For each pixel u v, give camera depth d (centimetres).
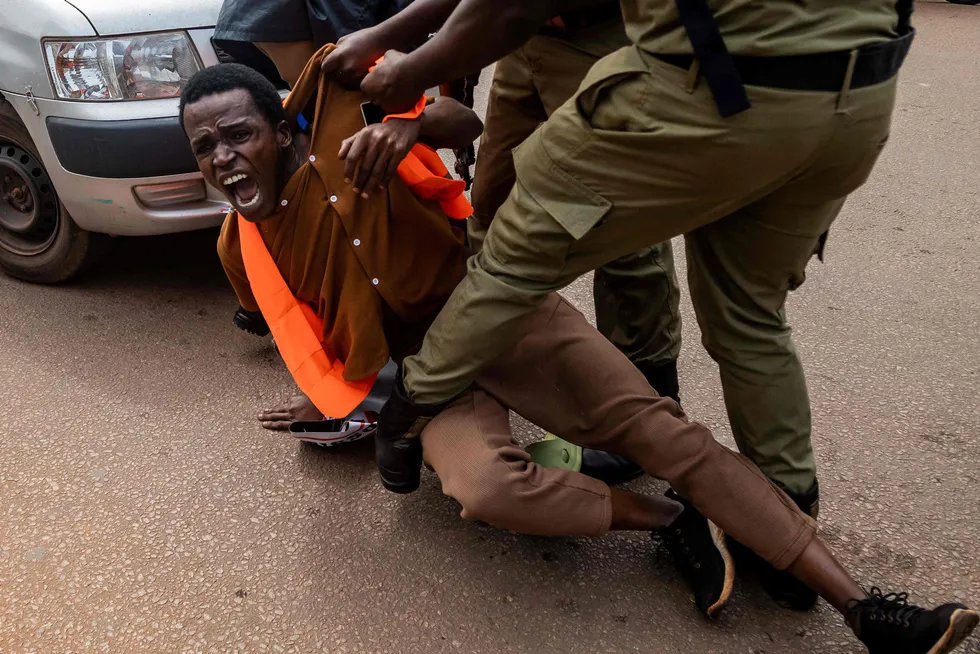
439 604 184
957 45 707
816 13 123
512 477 170
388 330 205
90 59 254
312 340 196
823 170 141
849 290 319
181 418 243
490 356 166
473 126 188
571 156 143
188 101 168
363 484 218
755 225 156
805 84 126
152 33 256
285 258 191
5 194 307
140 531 204
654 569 194
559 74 186
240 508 211
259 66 260
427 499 213
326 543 200
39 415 244
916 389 259
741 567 191
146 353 273
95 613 182
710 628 179
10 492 215
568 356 184
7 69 265
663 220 146
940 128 505
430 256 190
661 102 132
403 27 169
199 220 273
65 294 308
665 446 171
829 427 242
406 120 166
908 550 198
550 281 157
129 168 260
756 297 165
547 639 176
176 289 313
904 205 396
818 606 184
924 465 227
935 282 325
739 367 171
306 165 176
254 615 182
